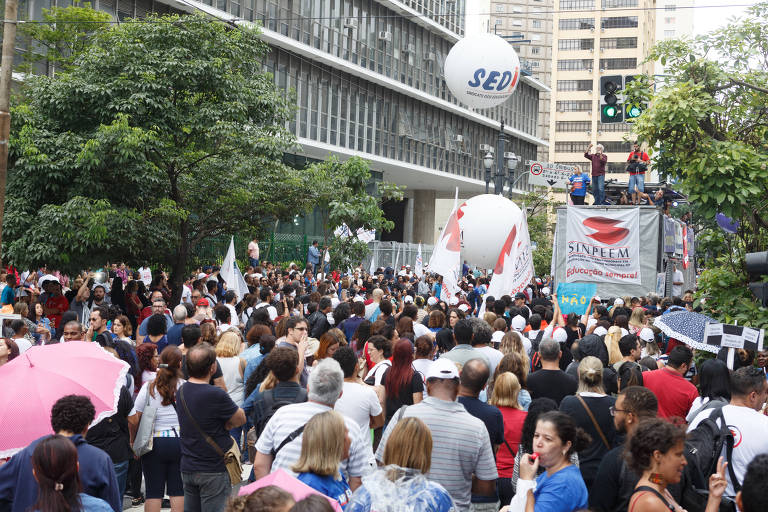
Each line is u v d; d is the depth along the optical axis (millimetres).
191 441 6340
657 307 16578
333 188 21672
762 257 8172
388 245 44125
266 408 6434
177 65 17109
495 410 6109
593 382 6156
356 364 6680
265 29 41531
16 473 4766
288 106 20062
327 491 4578
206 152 18359
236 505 3533
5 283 16328
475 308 22141
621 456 4977
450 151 61406
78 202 15406
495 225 27828
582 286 13227
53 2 30953
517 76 19000
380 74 51750
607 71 109188
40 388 5520
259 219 19859
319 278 24109
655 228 19609
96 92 16469
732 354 7605
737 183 9750
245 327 12711
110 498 4945
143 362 7801
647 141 10781
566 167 36219
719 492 4637
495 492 5703
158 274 17422
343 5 48406
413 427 4621
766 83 10617
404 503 4016
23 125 16281
